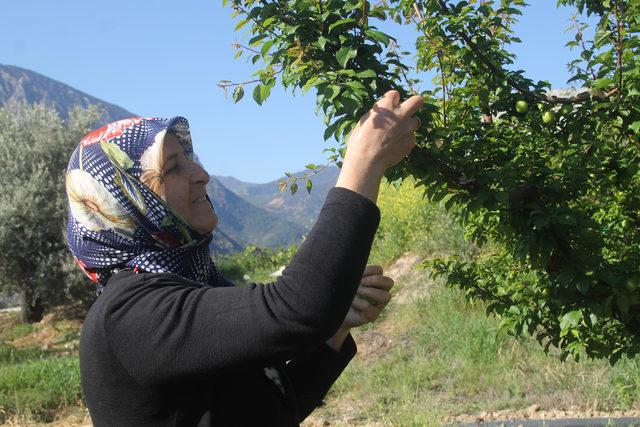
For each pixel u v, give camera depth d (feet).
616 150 8.95
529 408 19.51
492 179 8.01
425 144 7.25
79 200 5.15
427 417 19.06
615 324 10.13
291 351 4.39
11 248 51.83
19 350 45.06
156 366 4.49
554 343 10.37
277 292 4.38
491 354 24.49
